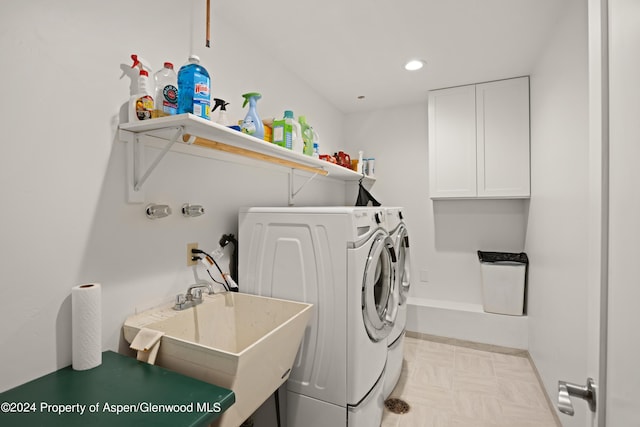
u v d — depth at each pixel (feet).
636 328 1.49
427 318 9.64
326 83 8.88
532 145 8.14
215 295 5.12
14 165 3.03
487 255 9.21
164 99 4.01
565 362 5.40
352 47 6.91
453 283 10.26
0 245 2.94
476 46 6.91
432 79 8.68
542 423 5.82
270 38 6.52
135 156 4.10
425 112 10.55
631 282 1.55
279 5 5.48
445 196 9.33
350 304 4.59
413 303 9.96
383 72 8.19
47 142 3.27
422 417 5.98
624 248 1.63
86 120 3.61
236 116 6.03
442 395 6.70
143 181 4.07
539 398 6.59
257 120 5.25
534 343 7.73
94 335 3.33
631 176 1.56
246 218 5.45
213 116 5.42
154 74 4.35
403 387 7.01
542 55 7.06
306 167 7.11
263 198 6.76
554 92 6.11
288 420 5.03
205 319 4.69
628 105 1.59
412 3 5.46
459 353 8.70
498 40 6.67
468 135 9.05
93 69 3.68
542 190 7.07
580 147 4.76
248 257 5.41
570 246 5.19
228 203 5.76
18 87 3.05
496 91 8.75
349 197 11.60
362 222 4.94
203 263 4.96
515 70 8.12
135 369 3.29
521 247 9.44
